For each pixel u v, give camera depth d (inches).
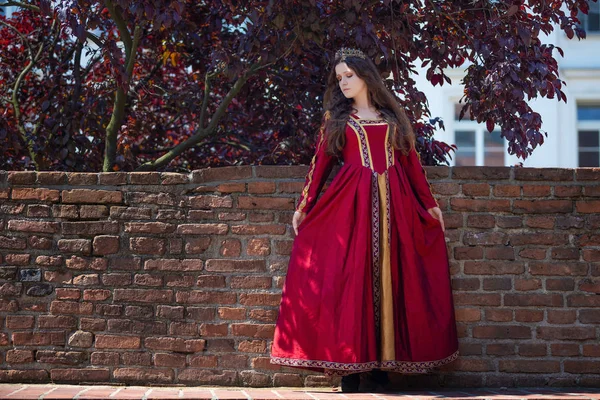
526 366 154.3
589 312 154.9
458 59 195.3
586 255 156.2
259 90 233.0
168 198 157.1
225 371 153.2
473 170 158.2
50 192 156.3
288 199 156.8
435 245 149.6
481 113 191.3
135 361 152.9
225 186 157.2
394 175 146.7
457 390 148.9
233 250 155.9
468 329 155.0
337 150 149.8
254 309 154.5
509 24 180.4
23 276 154.6
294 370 153.5
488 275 156.3
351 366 135.0
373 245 141.8
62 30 170.9
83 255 155.6
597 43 442.6
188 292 154.9
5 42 253.4
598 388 152.6
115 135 211.8
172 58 229.0
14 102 236.8
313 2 173.0
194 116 253.0
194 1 226.5
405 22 184.4
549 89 181.9
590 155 443.5
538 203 157.4
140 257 155.6
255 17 171.9
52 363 152.7
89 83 228.5
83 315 154.0
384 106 154.7
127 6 166.1
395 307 142.3
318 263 143.9
